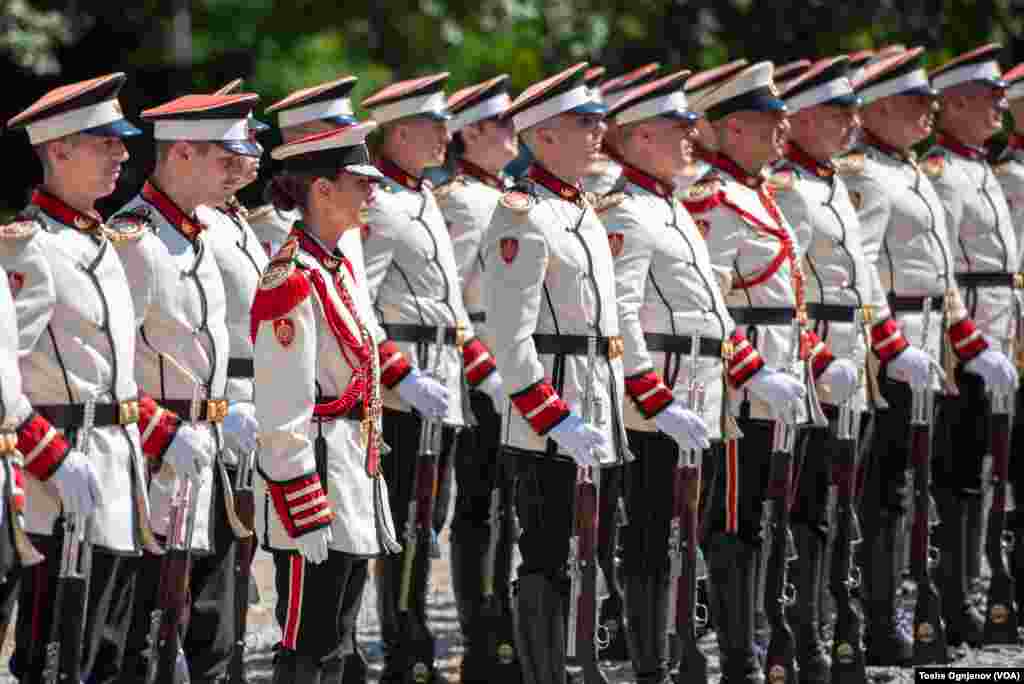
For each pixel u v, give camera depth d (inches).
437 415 772.0
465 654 853.8
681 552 737.6
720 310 767.1
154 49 2356.1
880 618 901.2
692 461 731.4
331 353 614.2
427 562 802.2
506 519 860.6
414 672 807.1
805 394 779.4
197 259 707.4
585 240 697.6
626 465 752.3
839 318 861.8
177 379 698.8
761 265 805.2
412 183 841.5
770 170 876.6
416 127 835.4
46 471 589.0
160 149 702.5
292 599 609.9
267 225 862.5
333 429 616.7
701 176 823.1
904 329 927.7
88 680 656.4
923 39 1963.6
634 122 760.3
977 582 973.8
